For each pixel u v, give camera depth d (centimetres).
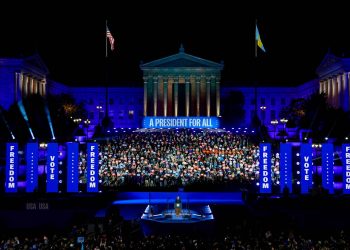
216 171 8656
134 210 7162
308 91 15862
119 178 8462
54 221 6550
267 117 17125
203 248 4275
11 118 10512
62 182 7962
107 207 7275
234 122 16838
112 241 4519
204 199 8162
